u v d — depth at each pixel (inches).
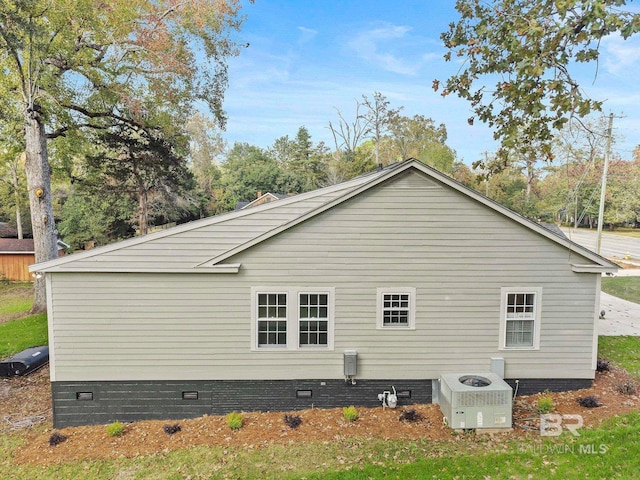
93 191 1043.3
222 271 362.6
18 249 1152.2
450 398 332.8
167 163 987.9
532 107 233.5
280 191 2193.7
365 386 377.1
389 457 295.4
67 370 360.5
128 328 362.9
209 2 721.0
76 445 329.7
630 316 682.2
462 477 266.4
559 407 354.9
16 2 529.0
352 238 367.6
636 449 282.7
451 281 372.8
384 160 2309.3
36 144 663.8
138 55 713.0
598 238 968.3
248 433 336.8
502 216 367.6
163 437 337.4
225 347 369.7
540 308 376.2
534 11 231.0
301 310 373.1
